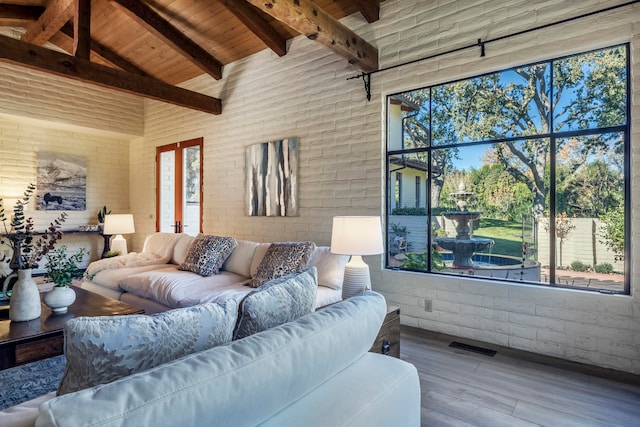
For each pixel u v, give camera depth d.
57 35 5.00
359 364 1.29
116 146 6.50
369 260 3.65
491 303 2.97
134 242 6.54
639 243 2.39
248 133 4.71
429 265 3.36
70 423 0.60
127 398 0.67
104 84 3.99
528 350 2.79
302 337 1.03
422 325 3.32
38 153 5.57
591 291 2.59
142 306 3.20
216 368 0.81
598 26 2.52
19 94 4.85
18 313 2.16
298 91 4.20
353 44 3.26
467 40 3.07
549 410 2.00
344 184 3.80
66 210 5.88
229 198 4.95
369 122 3.62
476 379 2.36
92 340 0.88
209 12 4.10
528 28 2.79
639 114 2.39
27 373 2.23
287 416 0.96
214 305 1.14
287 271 2.89
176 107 5.70
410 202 3.47
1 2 4.32
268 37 4.05
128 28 4.68
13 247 2.52
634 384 2.28
